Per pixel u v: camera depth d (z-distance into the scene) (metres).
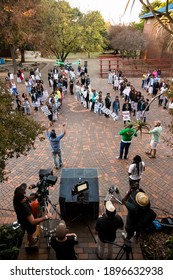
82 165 10.05
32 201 5.65
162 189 8.24
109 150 11.39
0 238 5.62
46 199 5.80
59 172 9.52
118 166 9.90
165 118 15.48
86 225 6.12
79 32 33.03
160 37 26.05
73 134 13.34
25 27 26.47
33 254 5.22
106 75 29.73
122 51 37.16
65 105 18.64
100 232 4.62
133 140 12.42
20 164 10.11
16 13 24.70
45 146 11.84
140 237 5.68
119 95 21.08
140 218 5.09
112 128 14.13
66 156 10.84
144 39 33.25
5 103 5.04
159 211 7.06
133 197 5.31
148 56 34.28
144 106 14.41
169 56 28.78
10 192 8.20
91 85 25.08
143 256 5.21
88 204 5.86
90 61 41.03
